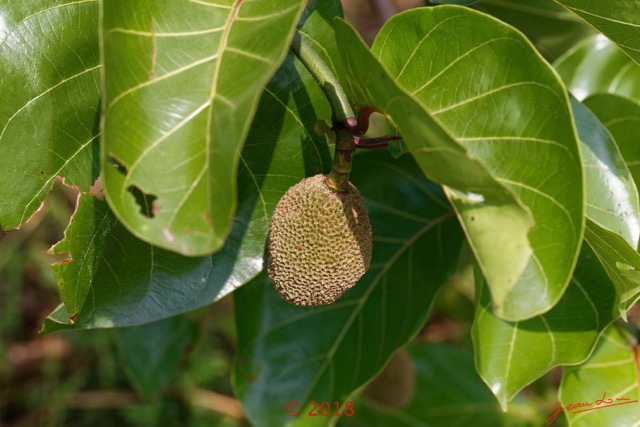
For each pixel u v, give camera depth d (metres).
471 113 0.51
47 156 0.55
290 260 0.53
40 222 1.29
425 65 0.52
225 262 0.58
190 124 0.48
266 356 0.67
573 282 0.59
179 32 0.49
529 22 0.71
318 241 0.53
